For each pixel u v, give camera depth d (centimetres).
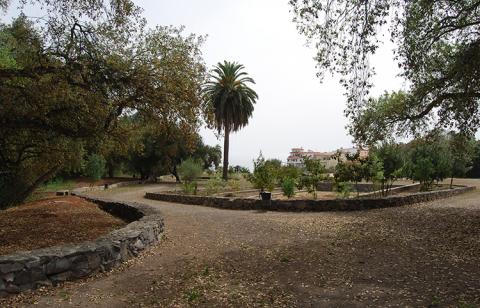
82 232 851
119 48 853
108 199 1511
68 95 791
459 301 437
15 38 845
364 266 605
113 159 3912
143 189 2891
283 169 2072
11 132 900
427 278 532
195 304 458
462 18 939
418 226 951
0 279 467
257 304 453
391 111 1231
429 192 1659
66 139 1055
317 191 2325
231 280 550
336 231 920
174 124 923
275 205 1432
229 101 3322
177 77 879
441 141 1472
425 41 965
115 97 855
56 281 521
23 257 497
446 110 1061
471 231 852
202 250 749
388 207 1368
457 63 885
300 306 442
